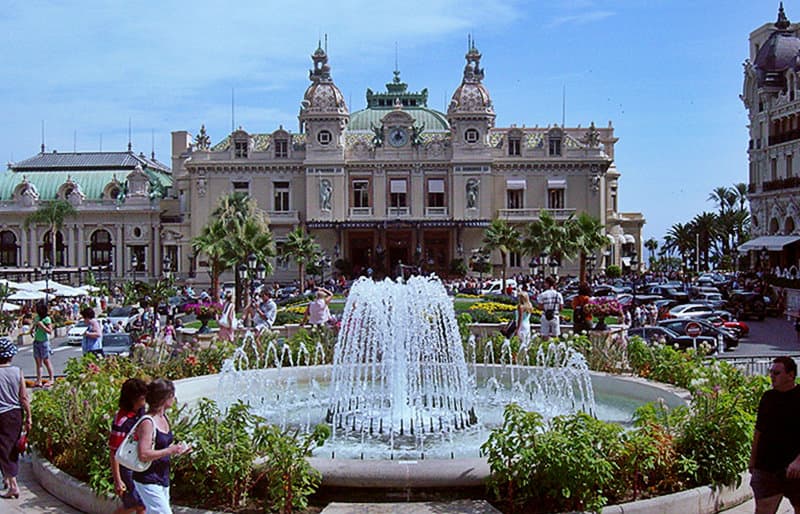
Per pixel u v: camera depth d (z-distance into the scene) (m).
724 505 12.59
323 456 16.02
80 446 13.86
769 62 76.50
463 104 90.81
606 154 101.56
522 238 91.19
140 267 98.62
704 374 16.83
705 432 12.82
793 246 70.31
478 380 24.38
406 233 93.75
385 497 12.36
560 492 11.52
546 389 23.05
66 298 69.88
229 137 96.12
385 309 22.42
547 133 92.38
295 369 24.48
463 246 92.19
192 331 34.72
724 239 122.81
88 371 17.48
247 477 12.12
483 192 91.19
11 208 99.75
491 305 47.38
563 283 75.81
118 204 98.38
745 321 53.41
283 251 76.69
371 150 92.12
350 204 92.62
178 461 12.49
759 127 77.81
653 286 65.50
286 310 48.53
